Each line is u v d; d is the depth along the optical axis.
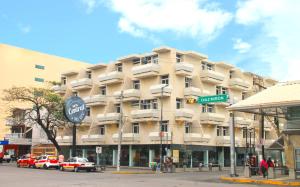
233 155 29.16
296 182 23.16
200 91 49.78
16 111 57.56
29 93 53.75
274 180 24.61
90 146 56.88
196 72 51.25
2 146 68.31
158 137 46.88
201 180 26.36
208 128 51.91
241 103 27.95
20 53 77.62
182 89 49.25
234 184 23.14
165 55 49.09
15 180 24.09
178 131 47.75
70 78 63.53
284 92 27.20
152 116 47.53
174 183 22.91
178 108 48.78
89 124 56.66
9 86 75.00
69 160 39.28
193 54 50.12
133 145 50.62
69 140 58.47
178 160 46.81
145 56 51.22
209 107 53.28
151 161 47.81
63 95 63.19
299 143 29.41
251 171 29.66
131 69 52.53
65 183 21.83
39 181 23.34
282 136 32.25
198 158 49.69
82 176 29.56
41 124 51.62
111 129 54.00
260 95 28.55
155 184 21.78
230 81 56.25
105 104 55.25
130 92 50.62
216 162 52.34
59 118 51.00
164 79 49.06
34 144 67.94
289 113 29.61
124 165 51.34
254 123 57.00
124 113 52.28
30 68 78.62
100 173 35.44
